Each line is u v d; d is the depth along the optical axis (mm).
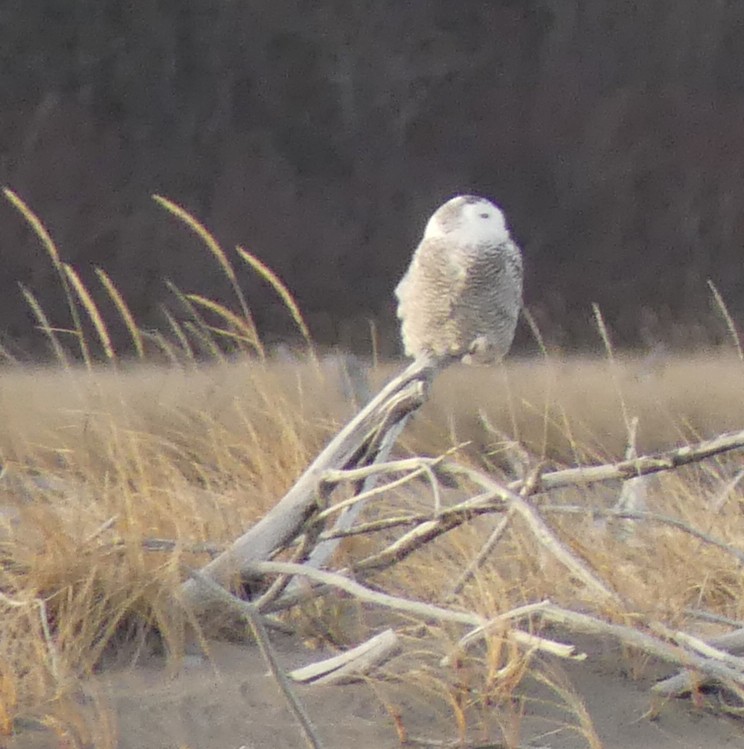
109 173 41625
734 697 7266
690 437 14875
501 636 6918
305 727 6266
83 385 10148
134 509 8055
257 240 41375
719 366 22016
